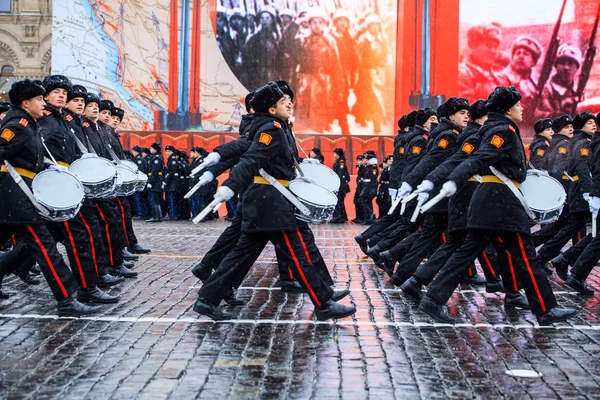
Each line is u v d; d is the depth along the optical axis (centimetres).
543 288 656
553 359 564
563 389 489
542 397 473
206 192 2138
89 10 2233
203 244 1385
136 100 2269
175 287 871
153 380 499
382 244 1008
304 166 794
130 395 468
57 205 663
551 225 1056
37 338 610
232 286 689
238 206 782
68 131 776
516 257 660
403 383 499
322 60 2275
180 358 554
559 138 1057
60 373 512
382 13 2253
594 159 862
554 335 643
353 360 555
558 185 691
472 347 598
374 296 830
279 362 548
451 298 820
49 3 2992
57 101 767
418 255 838
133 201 2288
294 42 2278
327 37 2270
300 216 652
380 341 614
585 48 2155
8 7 2995
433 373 523
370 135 2241
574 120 1006
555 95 2169
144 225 1911
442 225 834
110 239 924
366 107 2272
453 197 751
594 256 840
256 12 2278
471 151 663
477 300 807
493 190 654
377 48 2258
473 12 2192
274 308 750
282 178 649
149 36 2264
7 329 641
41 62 3000
